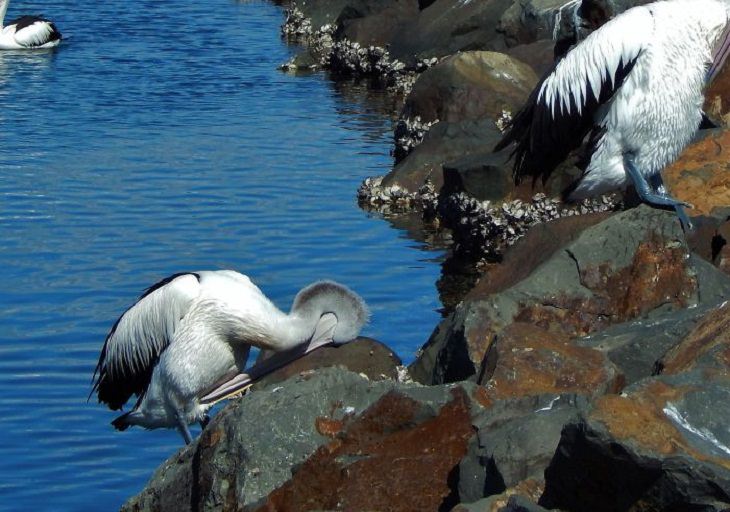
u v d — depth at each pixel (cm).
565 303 1274
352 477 908
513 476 855
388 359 1369
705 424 803
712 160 1639
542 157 1369
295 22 4228
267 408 943
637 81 1262
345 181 2473
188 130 2892
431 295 1822
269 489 910
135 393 1203
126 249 2023
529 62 2803
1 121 2952
